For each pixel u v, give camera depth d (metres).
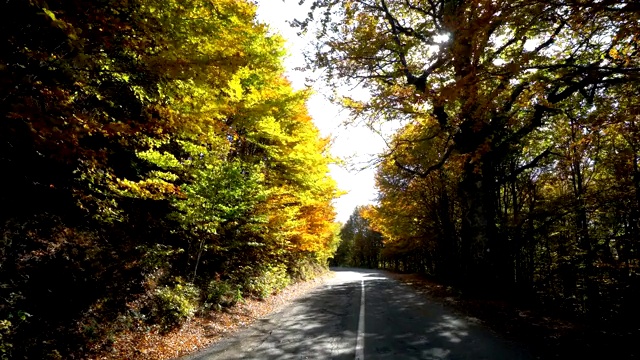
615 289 11.41
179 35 5.41
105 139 8.66
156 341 6.80
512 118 9.38
